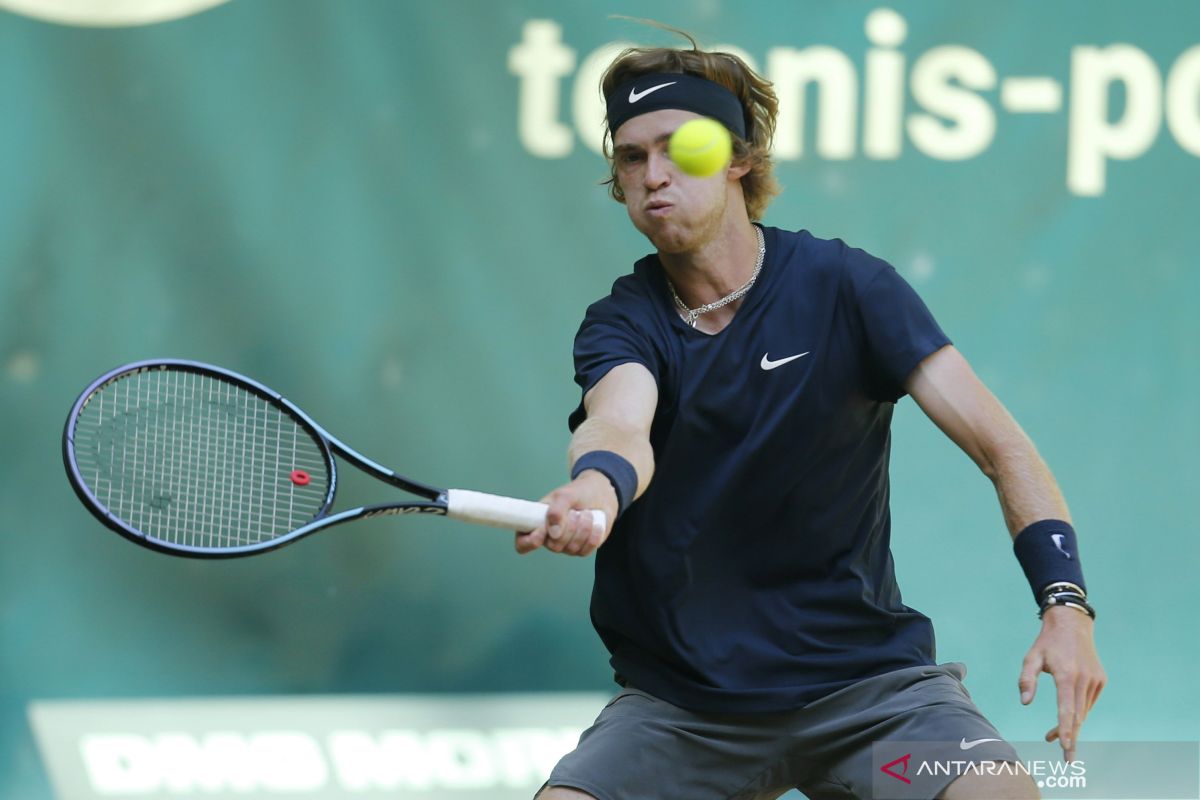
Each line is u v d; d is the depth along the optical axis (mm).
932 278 18281
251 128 18281
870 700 10188
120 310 18062
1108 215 18297
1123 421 18094
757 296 10297
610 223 18312
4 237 18078
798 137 18375
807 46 18438
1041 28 18469
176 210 18188
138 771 17531
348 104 18328
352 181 18281
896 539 17859
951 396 10016
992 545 17859
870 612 10375
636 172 10281
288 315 18125
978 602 17797
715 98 10328
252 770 17594
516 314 18188
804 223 18312
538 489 18062
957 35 18469
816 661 10242
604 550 10719
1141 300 18203
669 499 10328
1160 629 17828
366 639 17750
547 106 18391
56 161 18156
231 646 17703
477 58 18406
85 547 17750
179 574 17734
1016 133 18375
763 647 10266
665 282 10586
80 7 18312
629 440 9469
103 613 17688
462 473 18047
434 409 18078
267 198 18234
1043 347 18172
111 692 17578
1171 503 18000
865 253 10469
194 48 18328
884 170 18344
